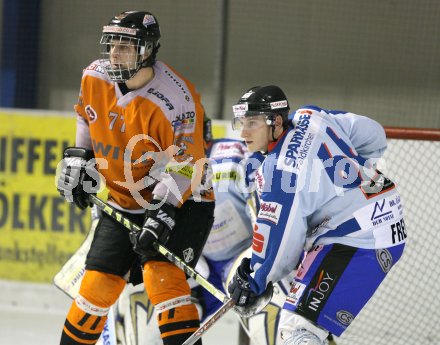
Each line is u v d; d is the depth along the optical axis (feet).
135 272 37.83
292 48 72.59
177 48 74.84
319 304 33.42
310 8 71.72
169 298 35.53
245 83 73.61
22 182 57.67
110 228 36.78
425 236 49.88
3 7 76.38
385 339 50.62
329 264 33.78
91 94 35.73
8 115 57.72
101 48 35.91
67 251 57.00
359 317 50.98
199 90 74.79
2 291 57.57
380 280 34.35
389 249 34.63
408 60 70.23
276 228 32.96
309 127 34.50
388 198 35.06
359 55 71.46
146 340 40.75
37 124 57.41
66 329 36.52
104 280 36.06
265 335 40.14
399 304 50.60
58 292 57.06
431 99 70.23
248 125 34.50
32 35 76.48
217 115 66.64
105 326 40.86
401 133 44.86
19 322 53.98
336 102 72.43
